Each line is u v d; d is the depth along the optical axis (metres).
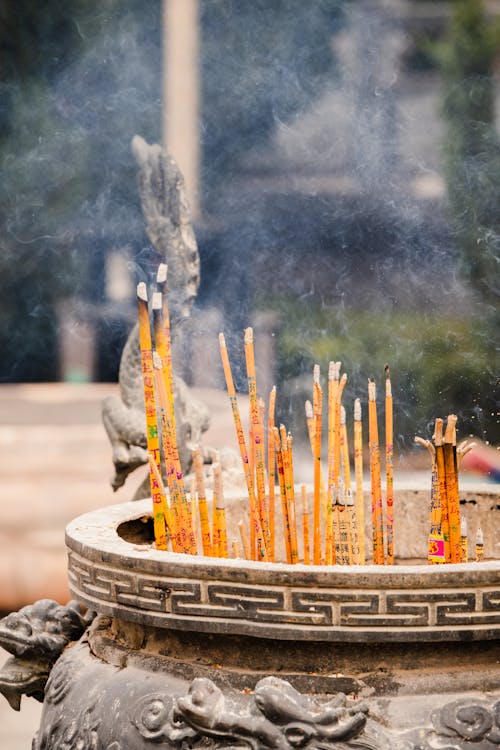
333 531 1.97
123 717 1.64
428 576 1.50
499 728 1.51
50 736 1.77
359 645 1.57
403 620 1.51
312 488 2.24
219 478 1.87
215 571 1.56
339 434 2.02
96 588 1.72
